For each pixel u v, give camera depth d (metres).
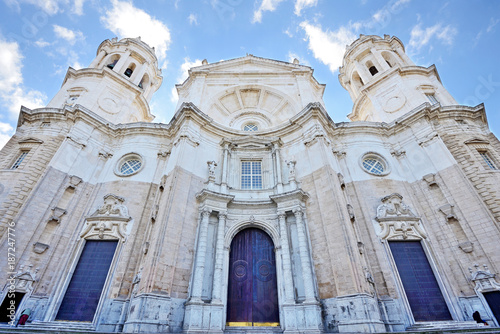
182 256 13.42
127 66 26.81
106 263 14.22
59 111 18.44
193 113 18.47
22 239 13.05
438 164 16.59
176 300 12.16
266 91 23.89
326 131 19.31
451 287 13.27
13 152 16.80
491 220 13.45
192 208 15.25
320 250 13.90
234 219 15.88
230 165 18.67
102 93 22.19
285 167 18.33
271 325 12.99
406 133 19.23
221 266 13.77
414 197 16.59
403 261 14.35
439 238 14.67
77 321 12.49
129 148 19.08
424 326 12.08
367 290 12.18
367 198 16.48
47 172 15.31
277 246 14.77
